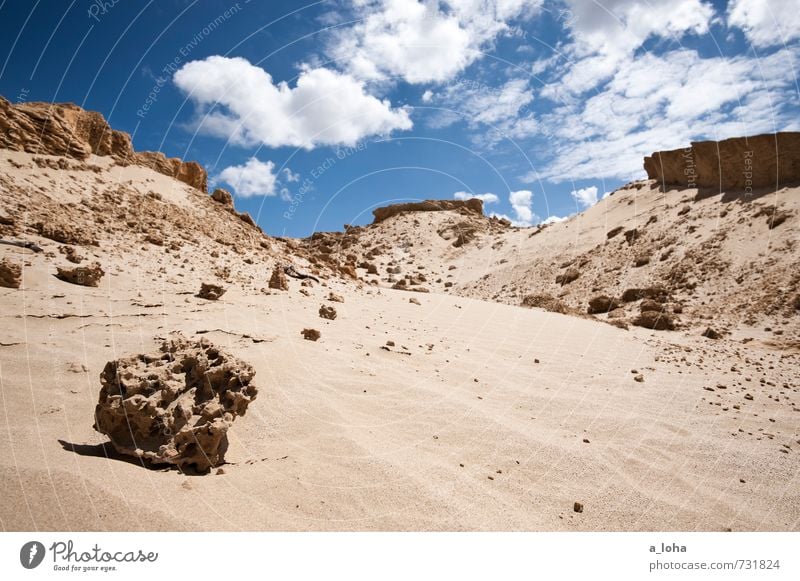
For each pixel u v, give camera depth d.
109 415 3.51
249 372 4.12
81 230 12.33
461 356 8.15
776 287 18.88
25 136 16.88
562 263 36.88
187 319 7.43
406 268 50.22
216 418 3.56
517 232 54.81
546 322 13.68
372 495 3.32
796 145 27.22
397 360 7.21
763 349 12.82
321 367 6.09
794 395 7.45
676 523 3.52
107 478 2.89
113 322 6.77
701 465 4.60
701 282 23.38
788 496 4.05
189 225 18.05
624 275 29.08
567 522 3.38
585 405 6.08
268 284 12.70
